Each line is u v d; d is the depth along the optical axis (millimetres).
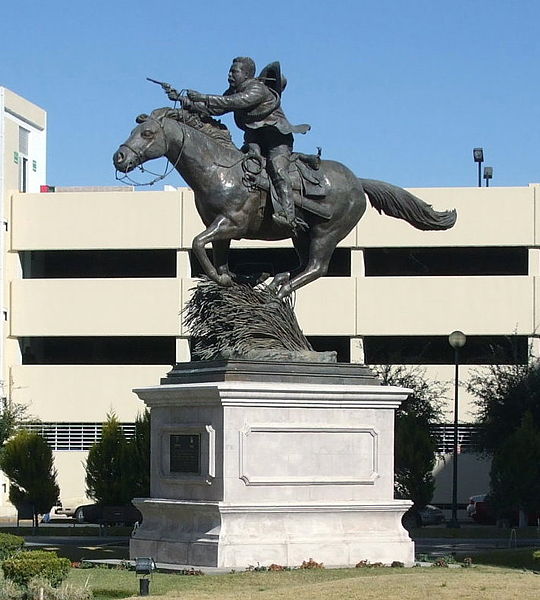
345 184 23359
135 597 18031
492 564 23938
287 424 21828
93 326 63688
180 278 63062
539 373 53812
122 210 63281
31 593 17984
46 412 64375
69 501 63469
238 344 22297
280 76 22859
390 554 22312
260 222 22812
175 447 22516
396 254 66000
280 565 21250
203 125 22766
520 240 60969
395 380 55656
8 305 64125
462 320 61625
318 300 62062
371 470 22609
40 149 69000
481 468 61219
